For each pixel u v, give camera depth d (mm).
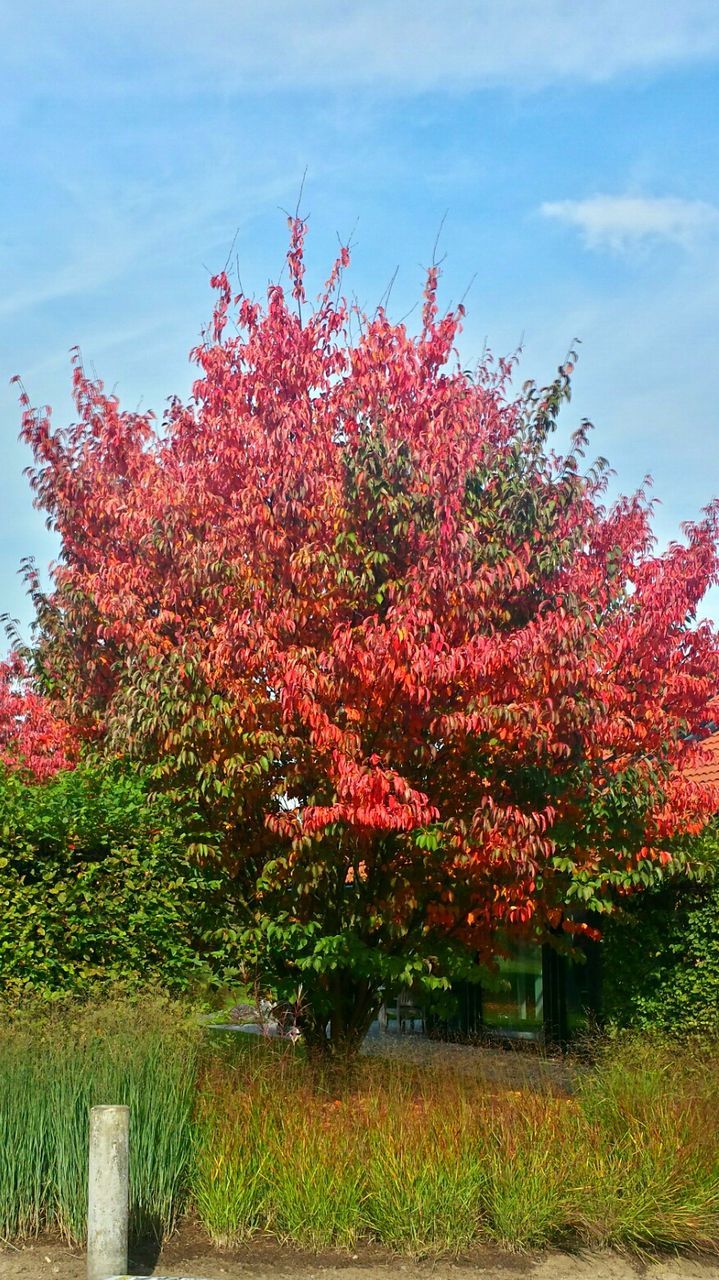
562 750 9375
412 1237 6867
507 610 9688
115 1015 7926
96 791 9961
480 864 9688
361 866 10258
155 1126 7004
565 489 10094
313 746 9453
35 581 12125
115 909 9445
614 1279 6734
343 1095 8211
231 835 10633
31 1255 6527
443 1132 7434
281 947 10648
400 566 9695
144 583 10336
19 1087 6914
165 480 10898
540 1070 8773
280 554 9766
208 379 10961
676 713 10469
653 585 10234
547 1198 7059
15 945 8945
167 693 9148
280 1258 6676
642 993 13953
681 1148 7535
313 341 10945
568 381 10336
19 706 17547
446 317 10625
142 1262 6492
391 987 10883
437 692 9312
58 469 11422
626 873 10289
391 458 9430
